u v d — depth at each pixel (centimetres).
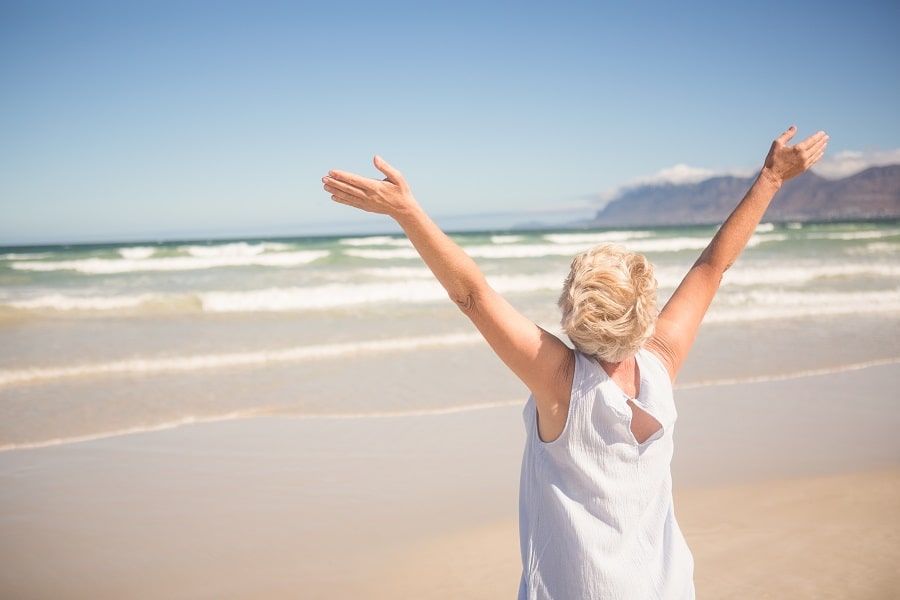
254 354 955
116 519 466
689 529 429
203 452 594
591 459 147
